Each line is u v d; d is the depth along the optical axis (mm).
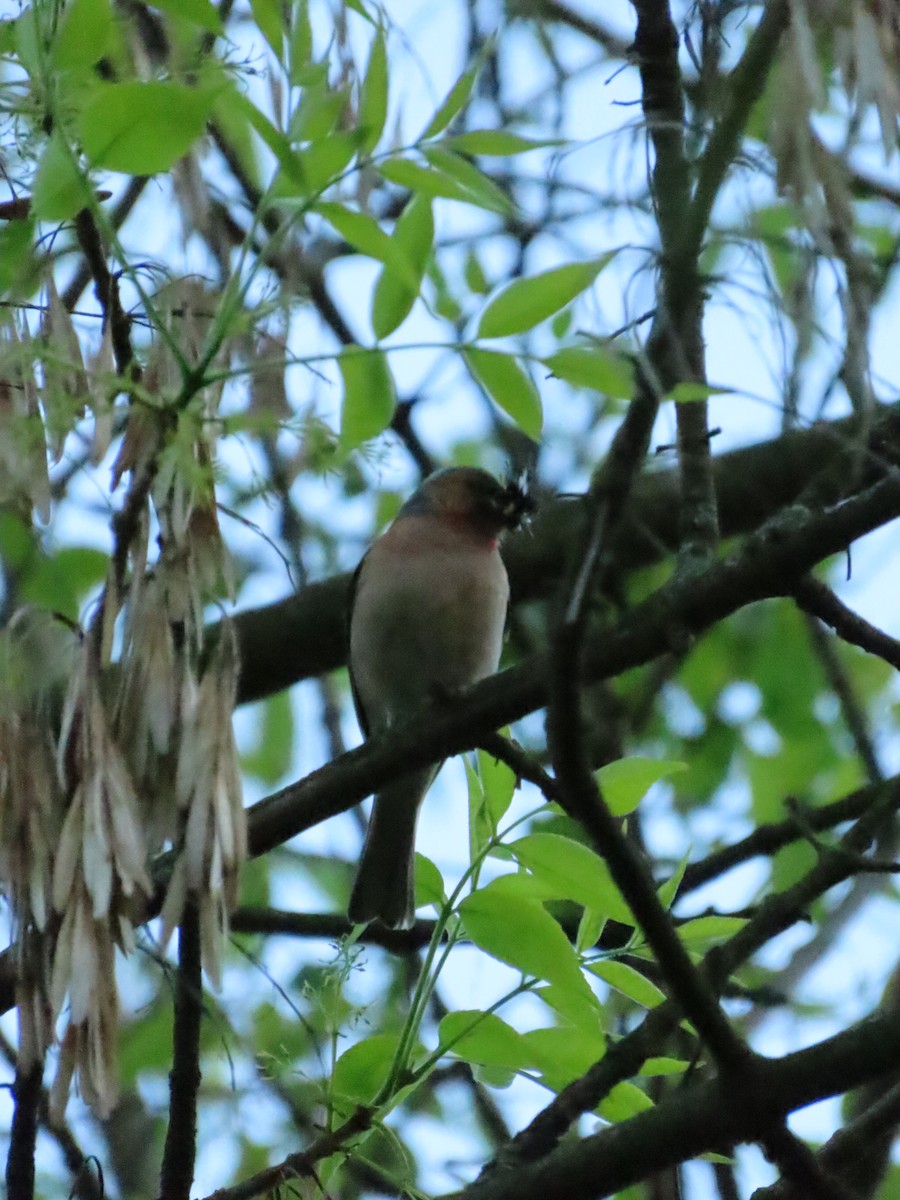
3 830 5199
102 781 4926
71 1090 5086
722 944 6965
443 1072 8898
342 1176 7906
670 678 11648
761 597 6418
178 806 4895
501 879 6270
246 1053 7219
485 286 8266
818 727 11719
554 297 5145
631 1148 5770
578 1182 5789
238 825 4914
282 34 5344
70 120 5484
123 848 4875
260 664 10781
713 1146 5730
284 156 5012
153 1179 9031
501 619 10422
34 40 5438
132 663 5098
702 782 11602
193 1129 6223
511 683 6602
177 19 6176
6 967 6227
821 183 4641
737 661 12039
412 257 5457
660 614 6387
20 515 6039
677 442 7438
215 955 4785
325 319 8617
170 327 5609
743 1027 9141
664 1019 6461
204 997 6402
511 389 5230
